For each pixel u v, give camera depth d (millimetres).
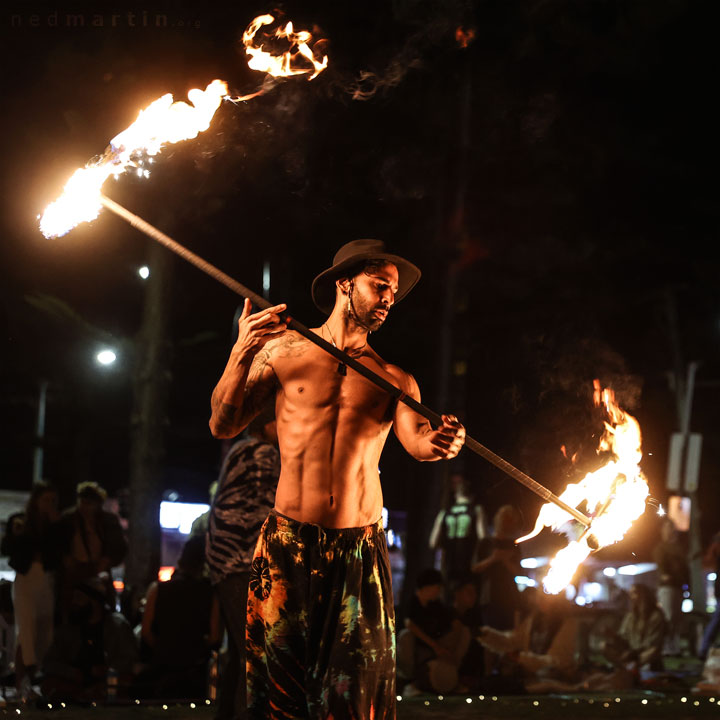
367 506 5090
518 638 13188
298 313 25266
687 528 31656
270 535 5047
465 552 16047
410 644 12164
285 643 4965
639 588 16219
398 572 22984
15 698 10352
